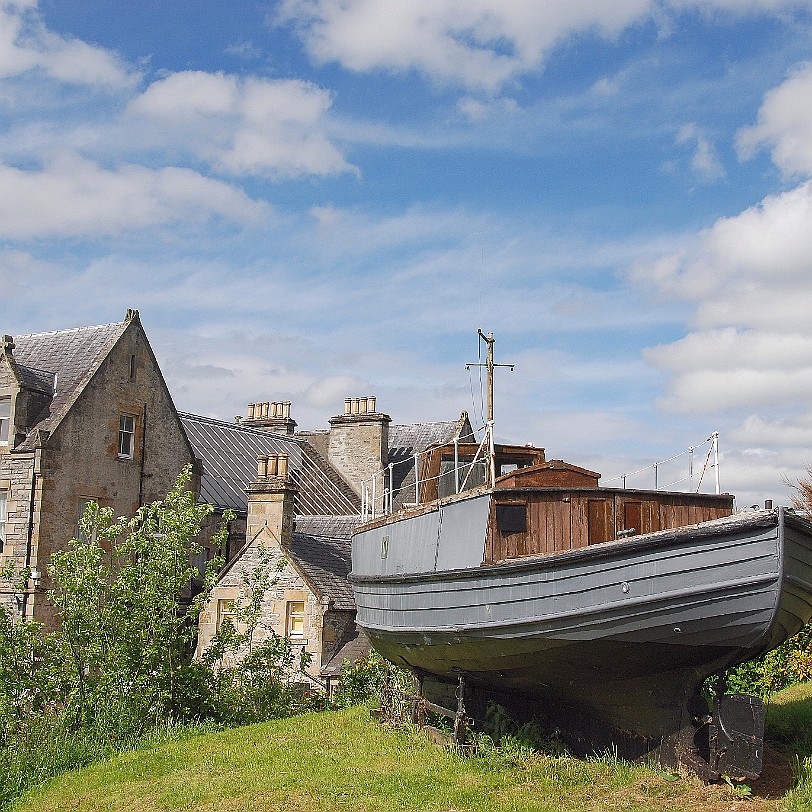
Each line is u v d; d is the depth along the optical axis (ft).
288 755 43.16
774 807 30.58
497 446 45.80
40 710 55.01
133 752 47.32
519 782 34.99
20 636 55.42
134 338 104.47
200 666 57.57
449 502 39.88
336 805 34.30
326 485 132.98
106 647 55.72
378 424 137.80
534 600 34.09
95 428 98.02
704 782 32.71
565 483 38.73
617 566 31.83
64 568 57.57
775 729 40.60
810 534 30.42
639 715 34.78
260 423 147.13
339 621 88.38
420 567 42.52
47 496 91.45
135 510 102.47
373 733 47.44
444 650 40.11
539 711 40.40
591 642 32.89
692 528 30.68
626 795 32.24
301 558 92.17
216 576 60.03
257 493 92.79
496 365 39.96
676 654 32.30
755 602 29.99
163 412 107.96
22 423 93.97
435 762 39.17
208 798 36.76
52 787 42.88
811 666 52.49
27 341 110.01
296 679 84.99
